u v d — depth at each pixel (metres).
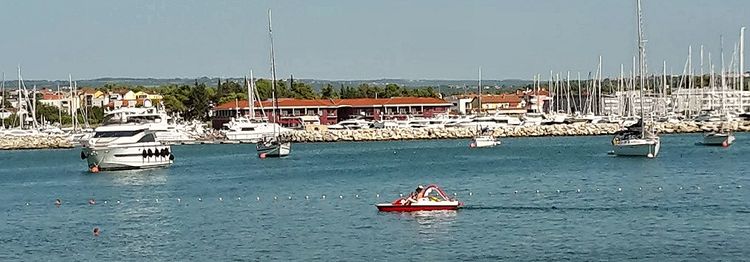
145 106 196.75
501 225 87.00
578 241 78.56
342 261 73.12
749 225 83.75
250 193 126.00
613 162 167.12
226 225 93.38
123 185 142.38
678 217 89.56
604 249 75.06
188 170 172.50
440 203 96.69
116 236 88.75
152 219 100.19
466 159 197.38
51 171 185.75
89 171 169.38
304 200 114.81
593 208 97.75
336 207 105.50
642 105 179.88
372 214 96.44
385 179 147.00
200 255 77.69
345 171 167.50
